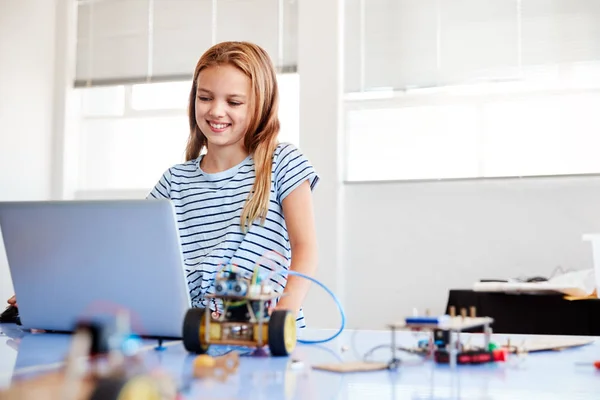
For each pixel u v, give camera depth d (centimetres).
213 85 132
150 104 424
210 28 410
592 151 340
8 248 99
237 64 132
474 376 70
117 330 52
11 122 412
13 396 46
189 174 145
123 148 429
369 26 378
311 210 134
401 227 367
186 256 139
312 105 378
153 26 423
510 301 269
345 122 379
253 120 136
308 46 381
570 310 262
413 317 75
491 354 79
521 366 77
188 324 83
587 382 67
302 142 378
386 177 371
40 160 427
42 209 94
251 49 136
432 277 361
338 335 107
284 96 395
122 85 427
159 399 49
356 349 90
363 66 378
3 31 411
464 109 361
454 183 360
